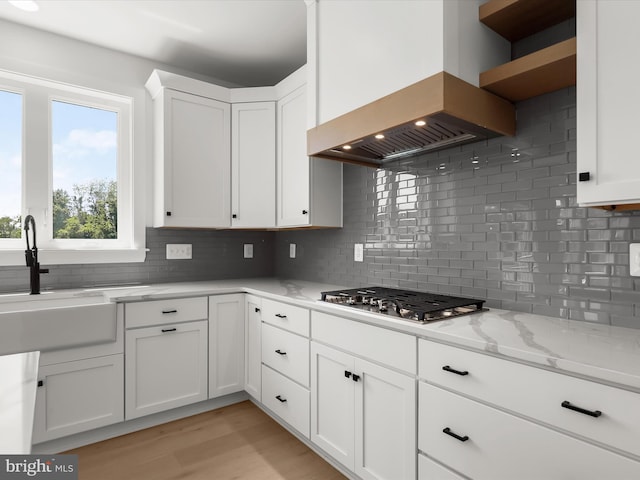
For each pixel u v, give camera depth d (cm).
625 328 140
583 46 125
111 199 281
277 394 230
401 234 229
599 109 121
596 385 101
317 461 203
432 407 142
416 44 159
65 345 201
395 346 155
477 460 127
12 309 220
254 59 290
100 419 215
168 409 238
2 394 77
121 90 277
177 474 192
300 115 260
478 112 158
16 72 241
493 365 123
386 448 160
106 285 270
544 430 111
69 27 246
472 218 191
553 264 161
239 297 266
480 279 187
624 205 135
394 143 193
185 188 271
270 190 282
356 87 187
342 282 273
